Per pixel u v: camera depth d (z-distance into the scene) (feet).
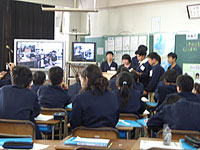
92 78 9.36
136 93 12.20
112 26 30.63
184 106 8.80
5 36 28.37
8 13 28.48
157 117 9.24
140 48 22.61
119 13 29.94
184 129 8.63
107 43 30.78
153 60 21.31
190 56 24.25
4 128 9.22
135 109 12.02
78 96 9.21
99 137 8.54
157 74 20.90
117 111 9.47
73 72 29.17
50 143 7.82
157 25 26.73
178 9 25.31
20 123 9.07
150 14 27.32
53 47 27.37
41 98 12.73
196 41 23.88
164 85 14.33
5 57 28.50
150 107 15.42
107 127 8.71
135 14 28.55
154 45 26.63
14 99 9.66
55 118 11.16
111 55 27.81
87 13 32.83
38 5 30.66
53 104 12.62
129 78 12.16
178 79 9.76
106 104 9.18
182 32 24.68
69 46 32.48
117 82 12.21
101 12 31.58
